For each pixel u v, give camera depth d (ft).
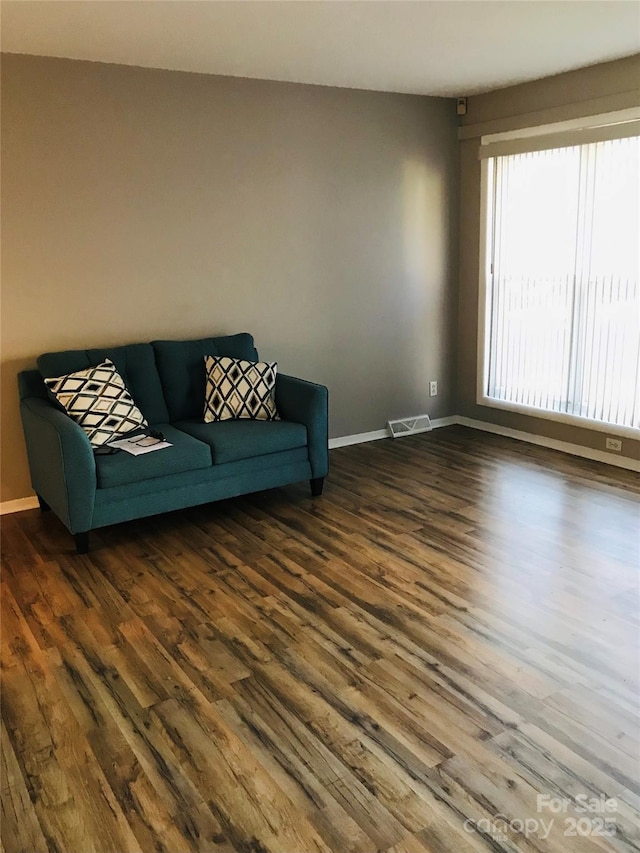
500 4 10.25
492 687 7.97
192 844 6.03
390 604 9.87
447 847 5.91
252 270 15.38
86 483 11.21
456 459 16.20
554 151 15.40
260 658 8.68
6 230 12.69
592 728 7.27
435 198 17.63
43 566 11.29
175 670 8.48
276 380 14.32
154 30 11.07
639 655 8.52
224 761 6.97
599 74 14.08
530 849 5.87
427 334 18.34
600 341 15.17
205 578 10.78
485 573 10.68
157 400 13.75
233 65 13.44
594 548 11.41
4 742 7.31
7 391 13.20
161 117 13.73
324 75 14.46
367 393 17.65
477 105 17.01
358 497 14.02
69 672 8.48
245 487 13.00
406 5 10.16
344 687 8.07
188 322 14.83
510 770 6.73
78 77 12.81
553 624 9.22
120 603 10.08
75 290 13.50
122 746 7.22
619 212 14.30
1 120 12.30
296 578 10.72
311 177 15.71
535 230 16.17
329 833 6.08
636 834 6.00
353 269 16.75
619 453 15.26
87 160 13.16
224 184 14.66
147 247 14.07
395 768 6.81
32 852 6.00
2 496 13.52
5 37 11.28
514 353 17.30
